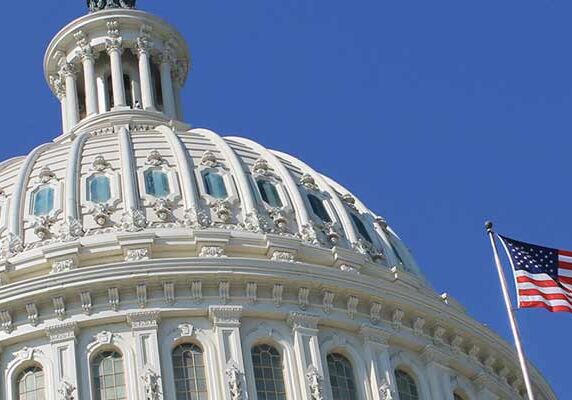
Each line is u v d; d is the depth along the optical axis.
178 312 89.88
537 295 73.69
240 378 87.81
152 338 88.94
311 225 96.81
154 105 113.94
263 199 97.50
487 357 98.06
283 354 90.06
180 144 100.62
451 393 94.12
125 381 87.88
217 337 89.25
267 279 91.19
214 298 90.69
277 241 93.94
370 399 90.44
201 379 88.44
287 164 103.62
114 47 114.69
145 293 90.00
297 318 90.94
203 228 94.12
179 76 118.88
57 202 96.38
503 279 74.12
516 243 75.00
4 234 95.19
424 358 94.44
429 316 95.19
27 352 89.12
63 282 89.75
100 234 93.50
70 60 115.88
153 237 92.38
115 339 89.12
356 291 93.00
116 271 90.00
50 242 93.81
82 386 87.56
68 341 88.88
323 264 95.12
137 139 101.50
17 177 99.38
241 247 93.44
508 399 98.50
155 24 116.81
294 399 88.38
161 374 87.69
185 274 90.19
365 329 92.44
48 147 104.44
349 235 98.75
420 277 101.88
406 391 92.88
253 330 90.31
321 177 103.81
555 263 74.62
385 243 101.44
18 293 89.88
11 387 88.50
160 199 95.56
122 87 113.12
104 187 96.69
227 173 98.31
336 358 91.69
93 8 120.19
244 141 105.25
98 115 110.25
